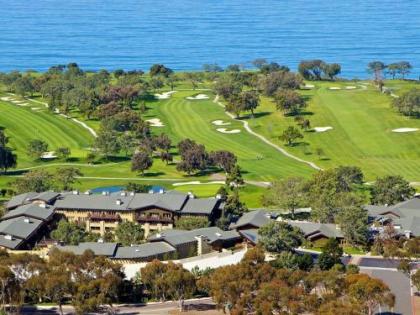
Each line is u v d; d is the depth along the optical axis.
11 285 176.50
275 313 170.25
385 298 167.38
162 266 185.88
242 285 172.50
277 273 176.50
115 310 181.62
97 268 184.00
